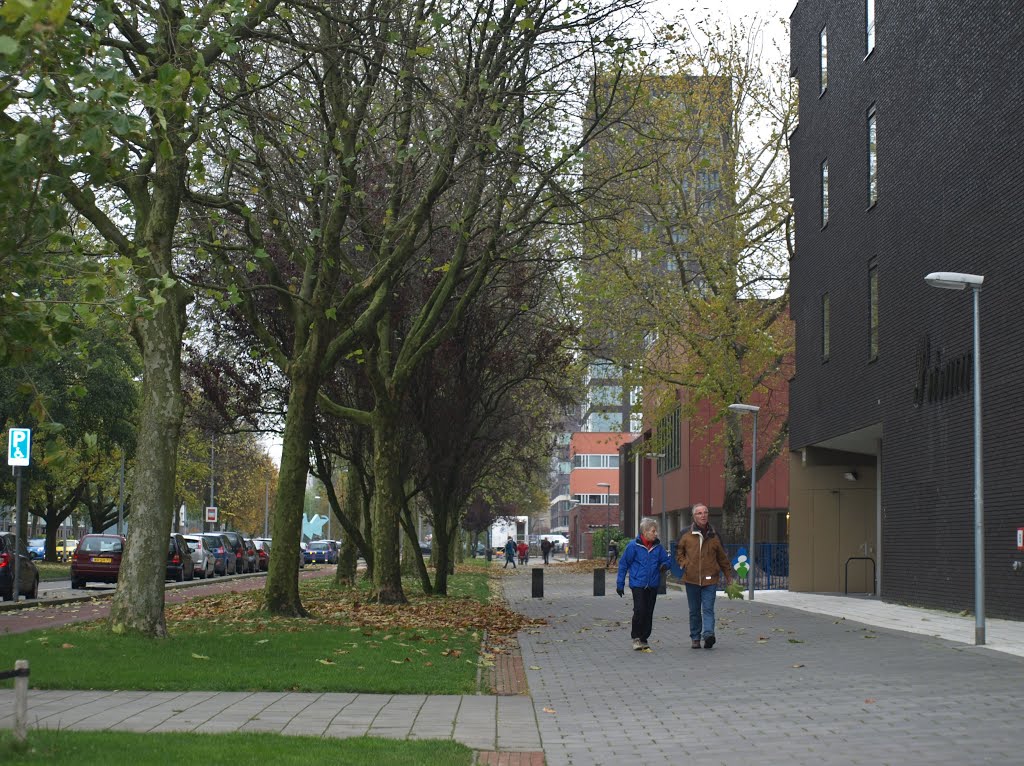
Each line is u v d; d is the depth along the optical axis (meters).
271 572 20.67
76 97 8.55
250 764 7.47
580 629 20.42
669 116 35.56
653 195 36.09
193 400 32.53
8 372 42.31
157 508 15.52
